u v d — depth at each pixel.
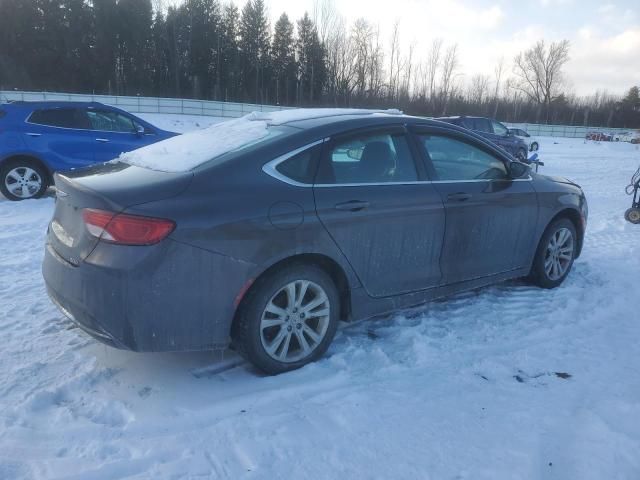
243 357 3.31
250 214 3.07
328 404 3.03
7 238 6.32
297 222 3.22
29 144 8.54
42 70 50.12
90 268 2.89
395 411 2.98
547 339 3.98
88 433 2.72
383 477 2.47
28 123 8.60
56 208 3.44
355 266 3.53
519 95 79.06
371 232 3.57
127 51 53.16
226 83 57.19
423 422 2.88
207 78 57.69
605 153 30.08
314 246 3.30
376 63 55.62
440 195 3.94
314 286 3.38
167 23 56.47
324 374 3.35
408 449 2.66
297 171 3.35
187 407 2.96
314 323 3.50
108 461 2.52
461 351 3.73
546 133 53.19
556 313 4.46
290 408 2.99
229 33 59.88
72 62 50.84
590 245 6.92
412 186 3.82
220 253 2.98
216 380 3.27
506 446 2.70
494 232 4.36
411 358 3.60
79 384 3.16
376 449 2.65
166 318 2.91
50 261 3.25
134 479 2.41
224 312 3.05
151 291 2.85
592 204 10.58
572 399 3.16
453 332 4.03
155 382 3.22
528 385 3.32
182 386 3.18
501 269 4.54
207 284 2.97
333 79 56.12
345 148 3.59
